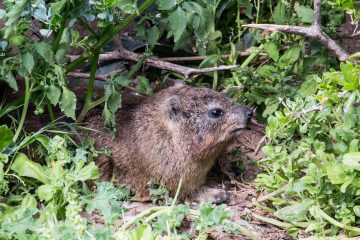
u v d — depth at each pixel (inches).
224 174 474.6
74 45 430.3
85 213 413.4
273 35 529.7
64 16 409.7
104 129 456.4
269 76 496.7
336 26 561.9
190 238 376.8
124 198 439.8
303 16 507.8
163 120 448.5
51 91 411.5
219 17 546.9
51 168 400.5
